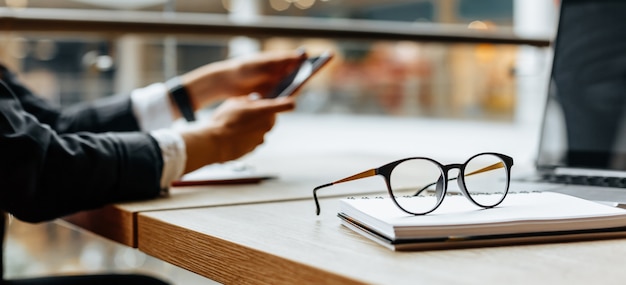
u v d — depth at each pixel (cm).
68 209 95
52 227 199
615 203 79
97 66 228
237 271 67
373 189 112
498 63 321
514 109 334
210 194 107
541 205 73
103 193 96
